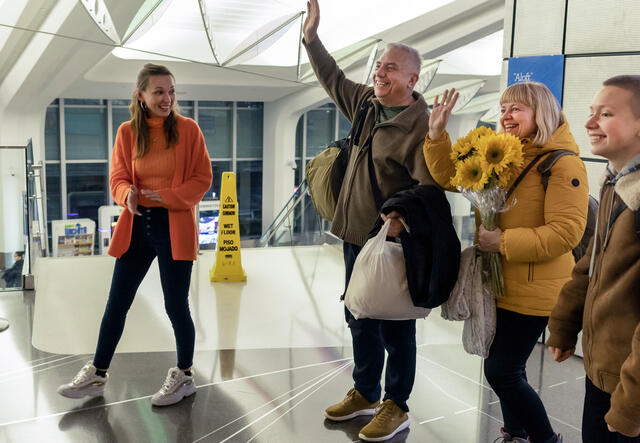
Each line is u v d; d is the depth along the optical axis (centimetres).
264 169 1739
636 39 320
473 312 224
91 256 616
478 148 211
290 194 1703
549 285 215
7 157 481
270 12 575
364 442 264
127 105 1575
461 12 990
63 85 1198
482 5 991
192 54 543
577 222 204
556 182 207
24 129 1292
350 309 250
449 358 359
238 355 377
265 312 475
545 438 228
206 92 1457
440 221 230
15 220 493
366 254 242
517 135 216
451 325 418
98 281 535
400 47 254
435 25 1018
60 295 490
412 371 267
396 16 984
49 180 1533
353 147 272
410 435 268
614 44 329
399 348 262
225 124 1702
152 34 536
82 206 1579
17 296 483
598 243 175
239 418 288
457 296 226
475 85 895
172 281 297
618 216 164
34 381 328
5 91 1207
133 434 272
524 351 222
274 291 534
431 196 234
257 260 637
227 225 558
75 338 400
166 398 299
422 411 291
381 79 254
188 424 282
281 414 292
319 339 412
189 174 296
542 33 361
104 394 312
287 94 1578
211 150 1702
